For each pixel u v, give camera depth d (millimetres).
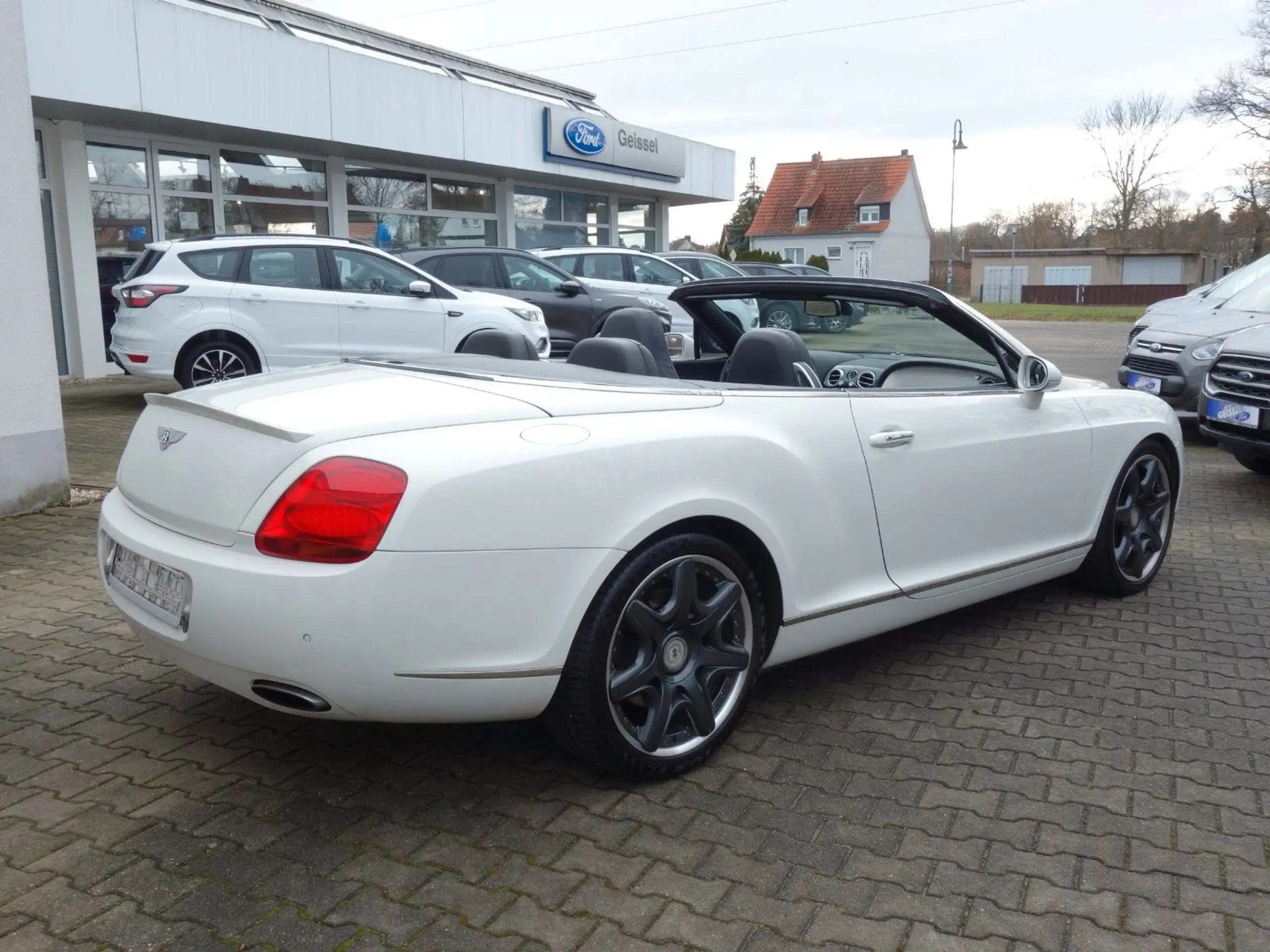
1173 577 5199
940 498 3711
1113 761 3156
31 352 5855
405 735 3275
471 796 2900
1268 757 3199
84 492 6445
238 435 2693
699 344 4652
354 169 15883
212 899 2406
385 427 2604
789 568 3211
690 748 3002
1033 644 4184
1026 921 2361
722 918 2359
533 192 19438
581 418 2826
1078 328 31000
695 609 2977
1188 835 2736
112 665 3801
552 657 2666
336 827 2727
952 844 2676
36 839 2645
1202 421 7488
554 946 2254
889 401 3609
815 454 3279
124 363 9383
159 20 11562
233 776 2992
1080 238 74750
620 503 2754
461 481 2539
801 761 3137
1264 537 6059
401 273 10500
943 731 3352
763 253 37250
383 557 2453
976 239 80562
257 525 2525
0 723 3309
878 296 3891
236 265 9570
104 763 3062
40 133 11828
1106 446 4480
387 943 2258
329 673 2463
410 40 17688
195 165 13594
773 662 3297
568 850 2629
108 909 2363
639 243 22844
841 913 2383
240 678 2590
